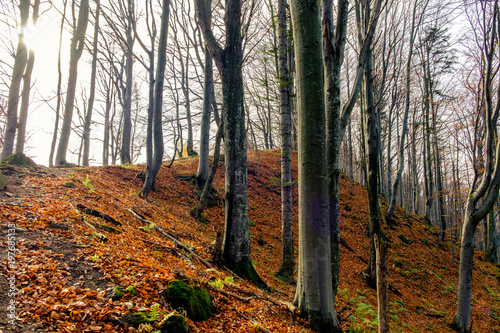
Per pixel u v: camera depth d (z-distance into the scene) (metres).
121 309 3.53
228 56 7.27
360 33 11.91
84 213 6.51
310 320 4.88
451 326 9.90
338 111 6.65
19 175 7.71
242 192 7.09
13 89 11.40
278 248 12.28
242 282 6.32
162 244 6.52
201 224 11.46
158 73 11.59
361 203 20.22
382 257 4.44
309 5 5.02
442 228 20.75
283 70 9.25
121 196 9.73
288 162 9.14
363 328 7.03
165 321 3.52
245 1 13.34
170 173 15.82
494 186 9.18
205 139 15.34
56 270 4.02
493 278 16.88
